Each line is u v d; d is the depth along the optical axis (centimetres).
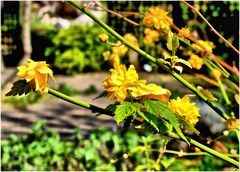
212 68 249
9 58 1204
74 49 1368
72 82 1246
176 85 1108
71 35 1381
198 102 536
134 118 153
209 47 260
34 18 1452
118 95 154
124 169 498
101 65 1388
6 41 1195
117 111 150
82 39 1380
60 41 1377
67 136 739
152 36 315
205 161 493
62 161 519
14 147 525
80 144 538
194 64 271
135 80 153
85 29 1391
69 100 159
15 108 966
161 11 247
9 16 1190
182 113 171
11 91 156
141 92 151
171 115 151
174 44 175
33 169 520
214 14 558
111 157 511
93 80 1275
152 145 495
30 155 521
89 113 923
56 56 1370
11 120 878
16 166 520
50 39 1391
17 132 796
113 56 306
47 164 519
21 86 156
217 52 568
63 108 978
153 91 151
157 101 154
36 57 1398
